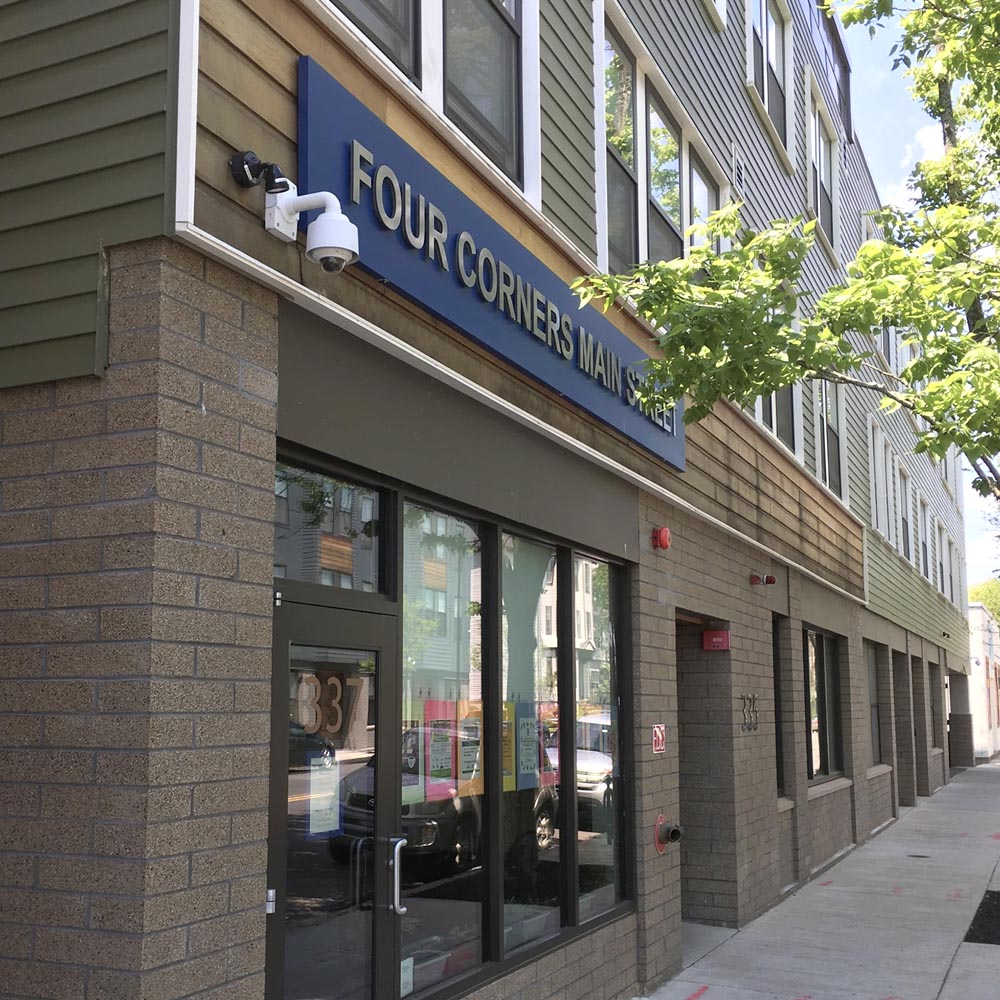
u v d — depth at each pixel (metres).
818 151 15.65
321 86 4.14
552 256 6.36
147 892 3.16
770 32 12.74
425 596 5.21
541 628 6.43
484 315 5.32
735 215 6.80
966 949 8.66
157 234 3.41
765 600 10.73
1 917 3.32
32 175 3.63
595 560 7.22
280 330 4.01
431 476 5.00
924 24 8.45
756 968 7.99
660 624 7.83
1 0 3.77
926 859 13.60
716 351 6.36
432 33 5.19
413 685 5.08
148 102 3.49
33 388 3.55
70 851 3.26
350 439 4.40
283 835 3.95
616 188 7.70
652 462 7.84
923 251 6.56
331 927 4.29
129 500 3.36
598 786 7.06
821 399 14.40
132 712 3.25
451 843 5.28
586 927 6.49
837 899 10.77
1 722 3.42
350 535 4.63
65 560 3.42
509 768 5.95
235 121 3.75
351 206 4.26
